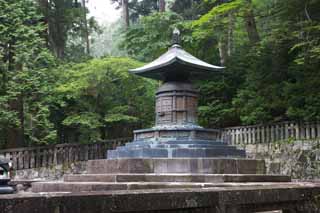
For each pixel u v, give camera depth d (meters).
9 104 15.32
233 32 21.22
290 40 15.45
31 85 14.98
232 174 8.15
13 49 15.22
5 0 15.18
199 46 21.78
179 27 20.08
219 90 19.17
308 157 13.84
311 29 13.91
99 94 18.03
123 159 8.65
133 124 19.86
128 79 18.00
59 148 16.55
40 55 15.55
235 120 18.55
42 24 17.00
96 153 17.64
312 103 14.19
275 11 16.22
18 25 14.92
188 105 10.64
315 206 4.03
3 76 14.91
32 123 15.92
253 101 16.36
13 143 16.05
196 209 3.00
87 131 17.47
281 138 15.12
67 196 2.33
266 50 16.58
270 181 8.41
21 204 2.16
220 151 9.44
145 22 20.33
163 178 7.96
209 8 22.09
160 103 10.75
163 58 10.94
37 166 15.76
